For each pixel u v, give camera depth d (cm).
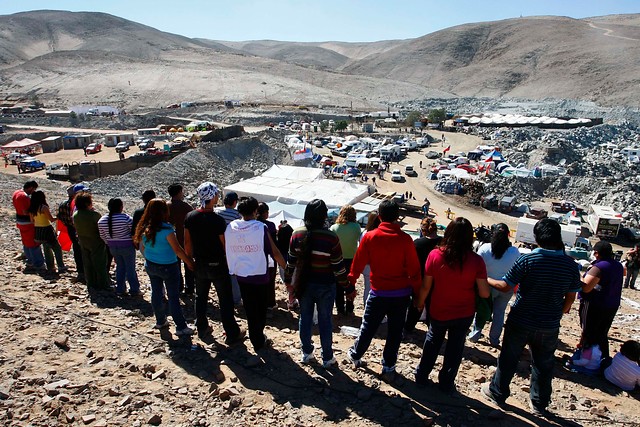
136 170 4953
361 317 858
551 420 523
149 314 754
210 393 521
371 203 4006
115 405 483
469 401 547
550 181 5869
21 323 648
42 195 905
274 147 7125
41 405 467
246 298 613
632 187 5525
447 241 525
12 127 9700
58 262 948
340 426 478
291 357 621
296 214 3228
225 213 766
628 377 638
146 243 638
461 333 536
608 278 657
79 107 12375
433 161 7619
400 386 570
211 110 13250
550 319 506
